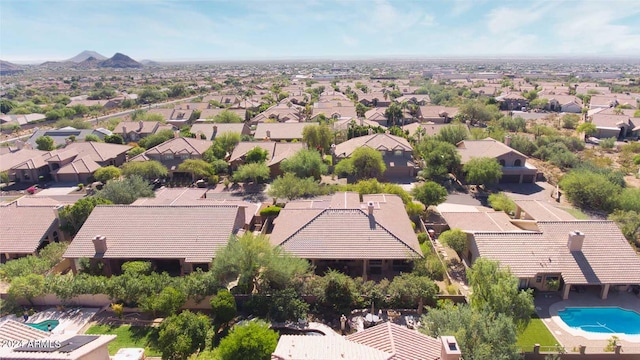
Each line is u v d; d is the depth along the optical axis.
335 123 98.31
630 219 42.94
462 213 44.91
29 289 32.06
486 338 23.44
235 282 35.81
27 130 116.88
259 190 64.31
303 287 32.25
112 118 130.75
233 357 23.78
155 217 39.34
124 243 37.09
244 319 30.88
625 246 34.88
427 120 114.06
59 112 131.62
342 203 43.78
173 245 36.84
